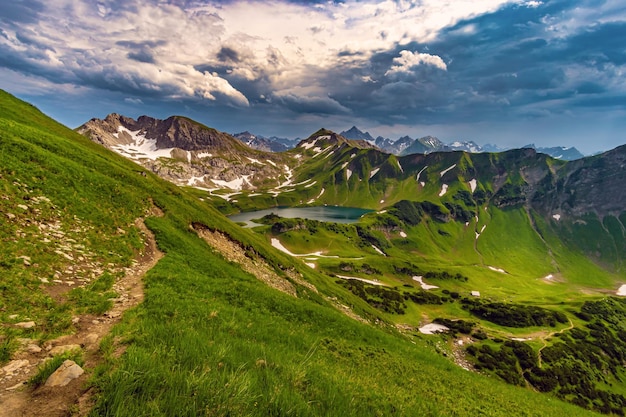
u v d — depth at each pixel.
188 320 15.10
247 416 7.63
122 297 16.42
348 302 60.69
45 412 6.52
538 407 26.72
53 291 14.54
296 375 11.25
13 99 61.62
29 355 8.97
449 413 17.05
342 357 20.77
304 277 56.28
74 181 29.88
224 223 54.41
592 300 185.62
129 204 33.50
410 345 31.47
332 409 10.16
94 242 22.78
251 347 13.04
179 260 28.25
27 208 21.08
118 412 6.58
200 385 7.84
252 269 41.25
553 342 117.94
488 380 32.72
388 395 14.78
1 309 11.50
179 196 53.72
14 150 27.83
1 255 15.04
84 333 11.54
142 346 9.98
